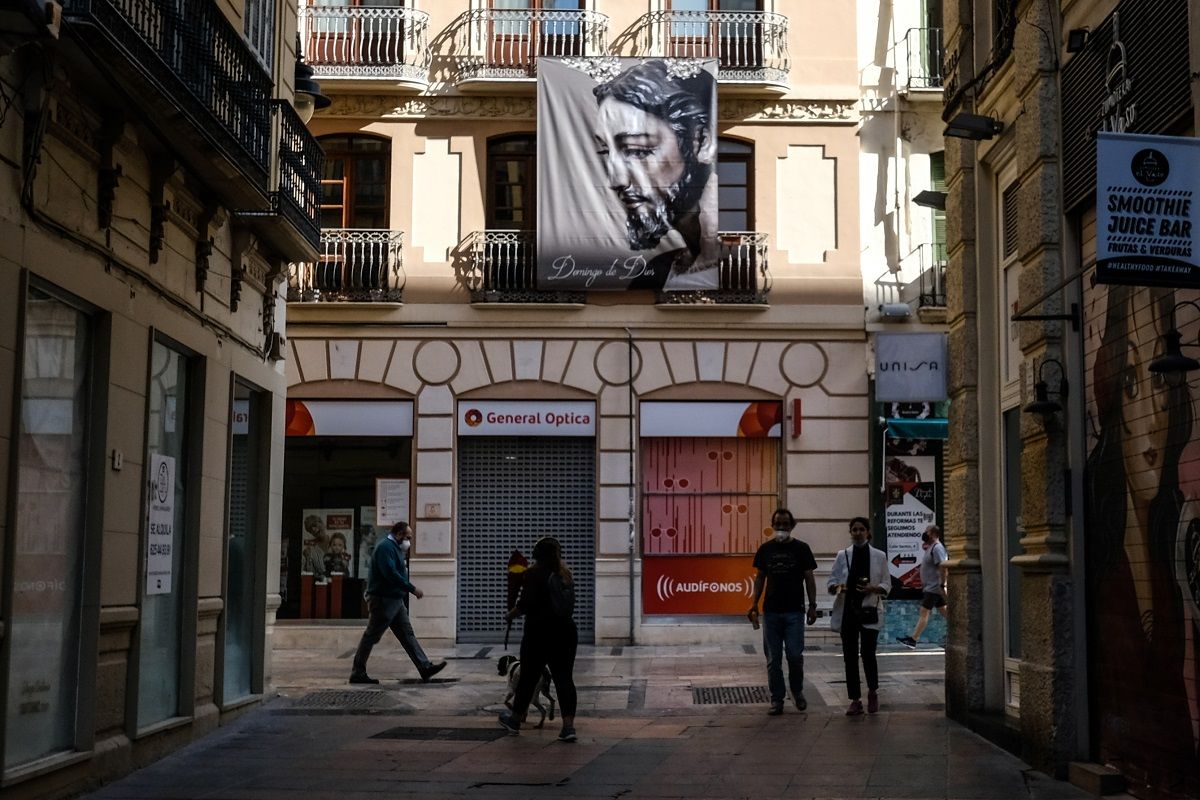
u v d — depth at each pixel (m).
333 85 23.50
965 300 12.84
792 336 23.33
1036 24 10.40
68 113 8.98
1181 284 7.32
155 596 11.10
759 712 13.84
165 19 10.02
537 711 14.03
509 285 23.42
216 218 12.21
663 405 23.31
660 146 23.33
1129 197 7.31
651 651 21.73
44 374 8.95
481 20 23.81
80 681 9.47
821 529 22.94
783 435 23.20
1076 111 9.87
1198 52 7.79
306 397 23.25
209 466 12.23
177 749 11.36
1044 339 10.10
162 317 10.91
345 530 23.14
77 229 9.19
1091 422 9.73
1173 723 8.23
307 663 19.73
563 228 23.22
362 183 23.83
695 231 23.19
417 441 23.16
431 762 10.66
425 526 22.98
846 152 23.70
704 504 23.25
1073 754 9.73
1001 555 12.30
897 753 10.96
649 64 23.42
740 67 23.59
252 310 13.84
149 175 10.59
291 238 13.69
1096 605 9.63
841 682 16.44
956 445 13.02
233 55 11.94
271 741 11.88
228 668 13.45
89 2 8.32
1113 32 9.12
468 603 23.12
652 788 9.44
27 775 8.29
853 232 23.56
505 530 23.25
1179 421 8.12
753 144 23.81
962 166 12.95
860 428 23.14
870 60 23.78
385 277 23.31
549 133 23.33
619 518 23.02
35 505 8.80
